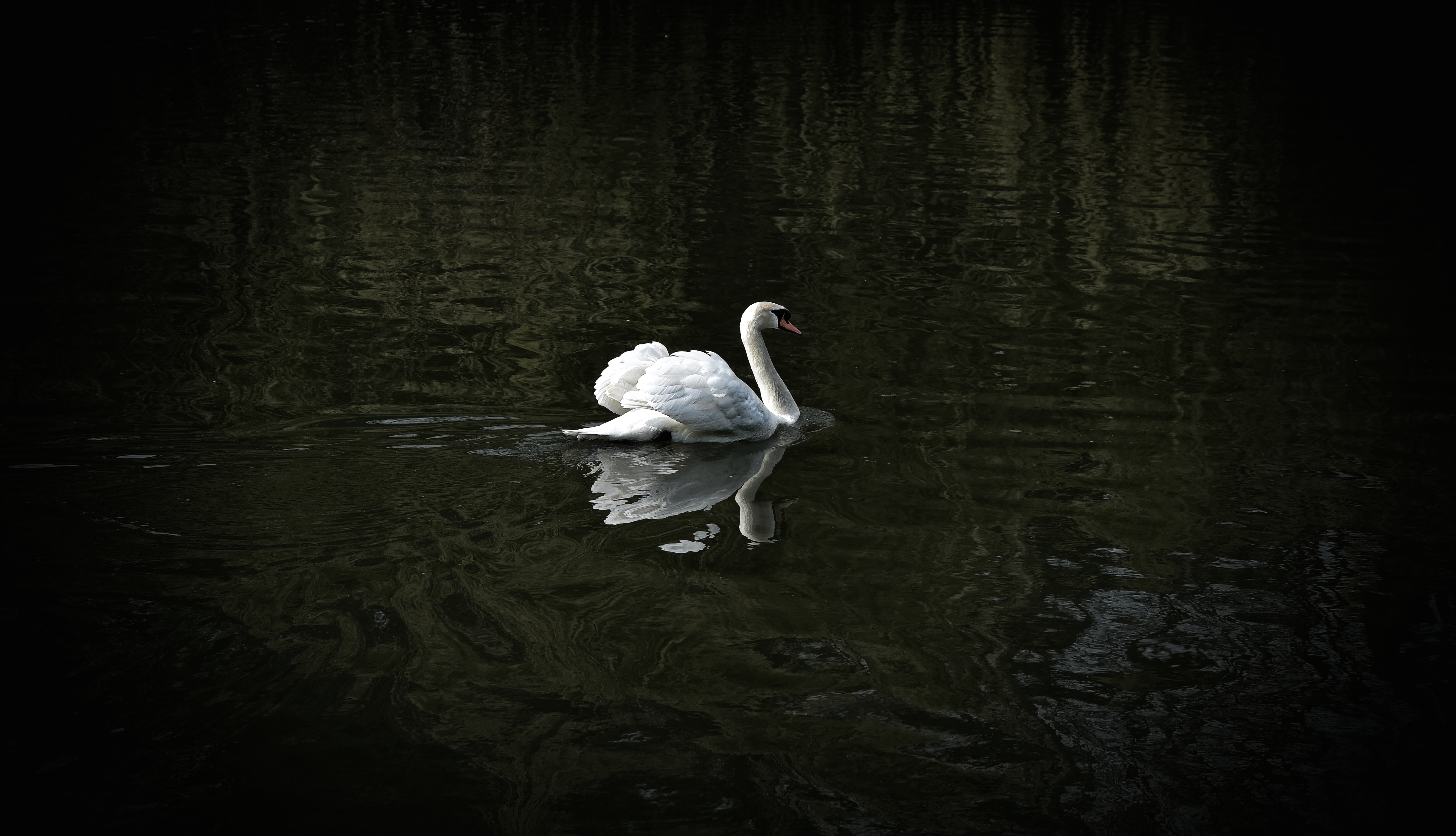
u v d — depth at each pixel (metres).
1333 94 26.55
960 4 41.56
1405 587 6.22
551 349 10.57
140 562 5.97
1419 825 4.33
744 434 8.50
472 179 17.62
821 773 4.48
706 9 39.59
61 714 4.63
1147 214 16.62
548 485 7.34
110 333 10.54
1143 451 8.32
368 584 5.85
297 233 14.45
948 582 6.16
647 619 5.63
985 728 4.82
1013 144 21.25
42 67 25.34
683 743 4.63
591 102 24.05
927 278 13.30
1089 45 33.56
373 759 4.44
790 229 15.37
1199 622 5.81
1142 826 4.28
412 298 12.11
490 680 5.01
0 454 7.46
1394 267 14.02
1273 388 9.77
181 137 19.48
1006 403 9.40
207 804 4.14
